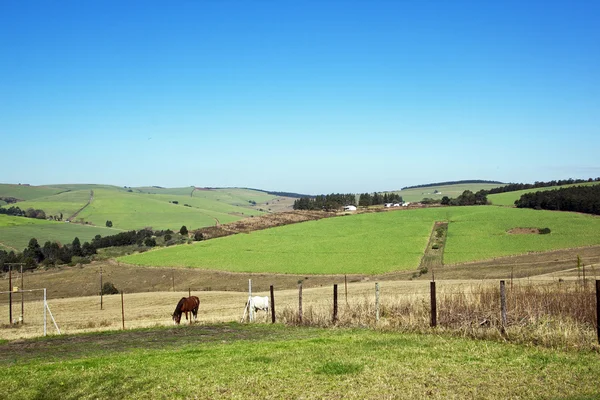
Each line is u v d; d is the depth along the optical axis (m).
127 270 105.75
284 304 44.38
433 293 20.03
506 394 10.82
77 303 65.81
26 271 114.12
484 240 104.88
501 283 18.00
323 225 138.25
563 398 10.45
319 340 18.50
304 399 10.83
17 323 41.22
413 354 14.98
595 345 15.21
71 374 14.01
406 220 136.50
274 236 127.88
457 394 10.86
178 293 73.81
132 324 32.91
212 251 115.62
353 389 11.39
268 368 13.72
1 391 12.60
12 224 169.25
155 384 12.55
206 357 15.83
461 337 18.22
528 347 15.85
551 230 107.62
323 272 88.81
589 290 21.06
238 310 44.91
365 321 22.67
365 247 107.19
